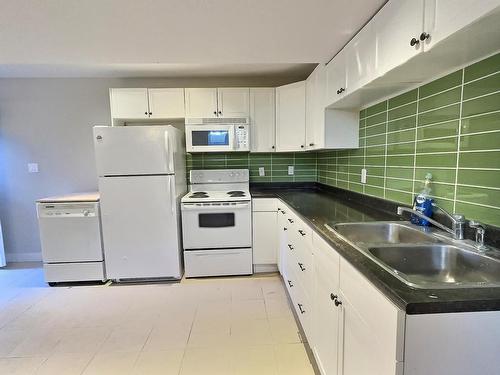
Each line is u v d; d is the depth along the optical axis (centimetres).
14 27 148
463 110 121
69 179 331
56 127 324
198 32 156
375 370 83
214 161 334
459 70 122
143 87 322
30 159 327
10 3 125
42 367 163
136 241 270
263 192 309
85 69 289
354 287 98
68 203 263
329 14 137
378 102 193
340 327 112
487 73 109
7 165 326
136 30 154
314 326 152
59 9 131
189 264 283
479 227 108
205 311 221
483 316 69
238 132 295
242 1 126
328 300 127
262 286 264
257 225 287
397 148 173
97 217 265
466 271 108
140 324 205
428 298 69
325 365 133
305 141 280
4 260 318
